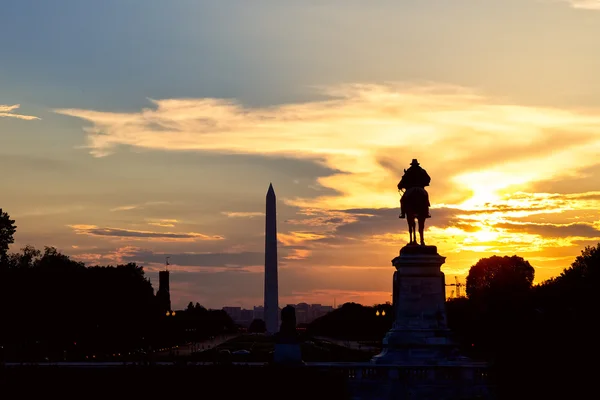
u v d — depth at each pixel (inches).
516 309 7347.4
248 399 4945.9
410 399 5374.0
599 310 5605.3
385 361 5802.2
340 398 5083.7
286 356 5315.0
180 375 5036.9
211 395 4938.5
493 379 5393.7
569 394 4790.8
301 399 4943.4
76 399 4995.1
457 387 5403.5
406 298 5969.5
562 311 6008.9
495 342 5959.6
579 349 4936.0
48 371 5132.9
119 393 4980.3
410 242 6112.2
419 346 5846.5
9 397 4982.8
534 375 5002.5
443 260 5994.1
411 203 6102.4
